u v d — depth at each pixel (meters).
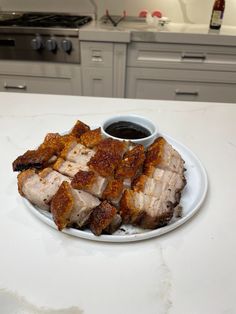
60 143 0.45
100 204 0.35
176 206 0.39
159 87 1.30
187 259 0.33
